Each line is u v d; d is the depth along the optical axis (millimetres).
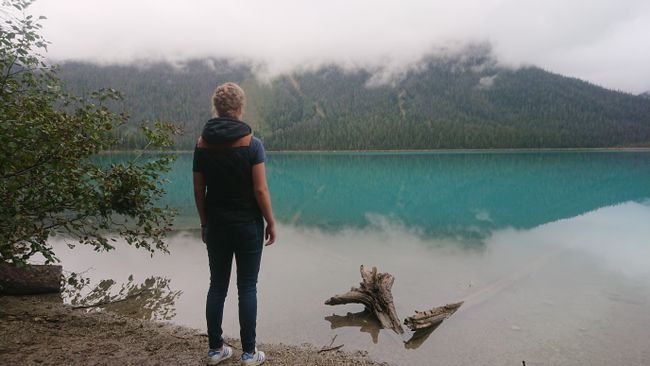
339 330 5027
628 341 4809
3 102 4141
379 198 21469
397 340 4801
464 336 4930
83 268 7285
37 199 4934
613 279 7316
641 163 57656
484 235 11516
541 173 40500
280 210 16734
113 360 3234
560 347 4641
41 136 4062
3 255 4410
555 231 12211
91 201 4938
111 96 4828
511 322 5359
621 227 12914
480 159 75688
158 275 6992
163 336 4129
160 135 5090
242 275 3016
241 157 2738
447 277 7352
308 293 6328
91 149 4562
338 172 45156
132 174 5020
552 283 7059
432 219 14523
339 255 8844
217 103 2824
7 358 3121
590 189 25547
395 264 8203
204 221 3012
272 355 4086
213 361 3195
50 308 5148
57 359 3176
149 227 5473
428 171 45406
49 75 4613
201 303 5770
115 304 5660
